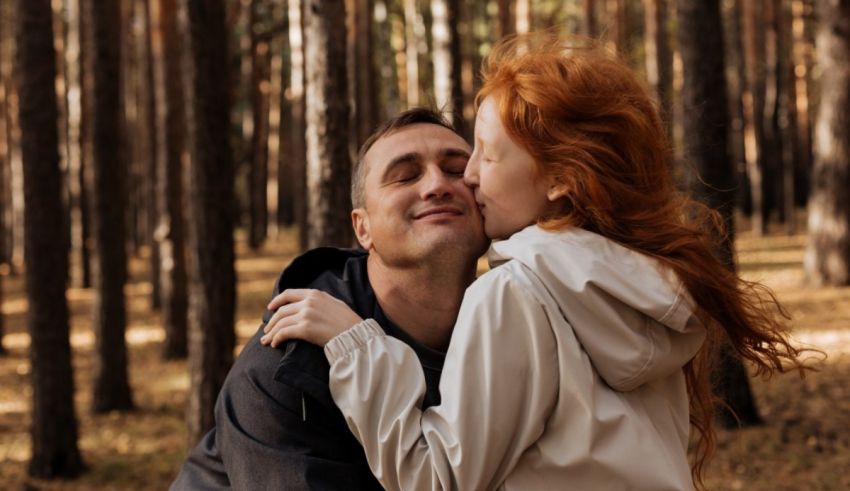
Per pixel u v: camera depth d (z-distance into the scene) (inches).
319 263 82.7
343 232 206.7
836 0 571.8
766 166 1242.0
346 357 67.1
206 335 283.6
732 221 156.6
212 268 284.7
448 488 63.4
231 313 287.0
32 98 303.1
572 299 65.5
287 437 68.2
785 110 1160.2
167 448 352.8
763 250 850.1
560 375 64.6
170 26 530.6
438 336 74.9
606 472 64.4
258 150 1136.2
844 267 582.2
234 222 288.0
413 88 909.2
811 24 1140.5
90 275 851.4
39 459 318.3
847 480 257.0
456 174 74.9
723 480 261.9
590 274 64.7
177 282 530.3
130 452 348.2
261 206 1219.2
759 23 1119.6
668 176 73.0
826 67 582.2
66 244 321.4
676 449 70.2
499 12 715.4
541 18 905.5
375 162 74.4
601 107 69.2
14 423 399.5
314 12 205.8
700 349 77.1
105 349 409.1
